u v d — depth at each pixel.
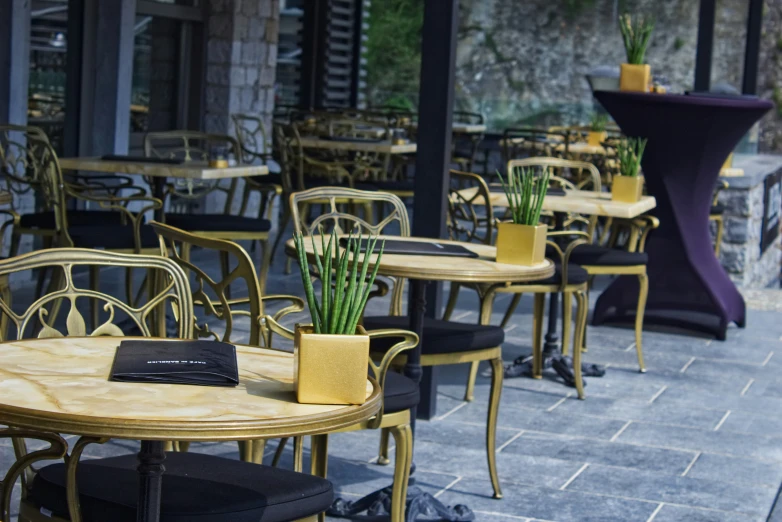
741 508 4.26
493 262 3.91
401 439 3.47
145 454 2.23
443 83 5.13
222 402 2.17
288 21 14.51
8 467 4.08
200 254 9.14
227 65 9.93
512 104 16.75
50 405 2.05
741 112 7.06
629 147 6.34
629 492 4.36
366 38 15.82
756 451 5.01
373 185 9.38
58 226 5.46
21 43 7.30
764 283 11.68
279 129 8.57
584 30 16.42
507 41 16.66
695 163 7.37
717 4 16.06
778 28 17.62
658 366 6.57
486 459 4.64
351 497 4.08
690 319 7.59
